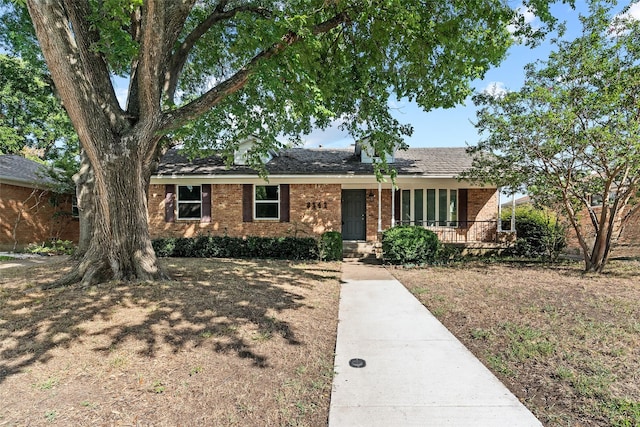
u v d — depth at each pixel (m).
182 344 3.82
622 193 8.52
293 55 5.73
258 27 5.25
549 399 2.94
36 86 14.77
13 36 8.59
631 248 12.10
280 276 7.90
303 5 6.53
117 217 6.08
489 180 10.44
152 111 5.81
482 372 3.46
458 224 13.46
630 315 5.10
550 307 5.54
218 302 5.27
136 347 3.70
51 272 7.36
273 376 3.31
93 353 3.54
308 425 2.59
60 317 4.39
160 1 5.20
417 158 14.34
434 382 3.26
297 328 4.58
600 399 2.91
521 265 10.02
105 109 5.89
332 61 7.59
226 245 11.69
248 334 4.20
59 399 2.80
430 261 10.27
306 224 12.95
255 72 5.48
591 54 7.93
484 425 2.58
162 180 12.85
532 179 9.70
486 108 9.35
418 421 2.64
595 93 7.74
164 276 6.50
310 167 13.11
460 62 6.90
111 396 2.87
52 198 14.28
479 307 5.66
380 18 6.34
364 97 7.68
